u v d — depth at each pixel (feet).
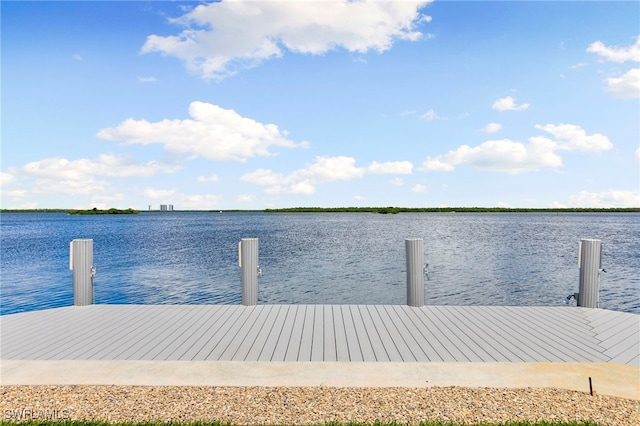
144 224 292.40
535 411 11.09
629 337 18.76
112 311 23.68
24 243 127.95
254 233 173.17
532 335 18.95
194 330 19.72
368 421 10.46
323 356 16.08
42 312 23.47
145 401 11.75
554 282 56.24
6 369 14.47
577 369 14.49
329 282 55.67
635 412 11.09
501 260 80.28
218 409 11.20
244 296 24.89
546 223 297.53
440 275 62.23
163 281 56.90
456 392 12.42
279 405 11.46
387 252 94.79
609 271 67.05
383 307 24.50
